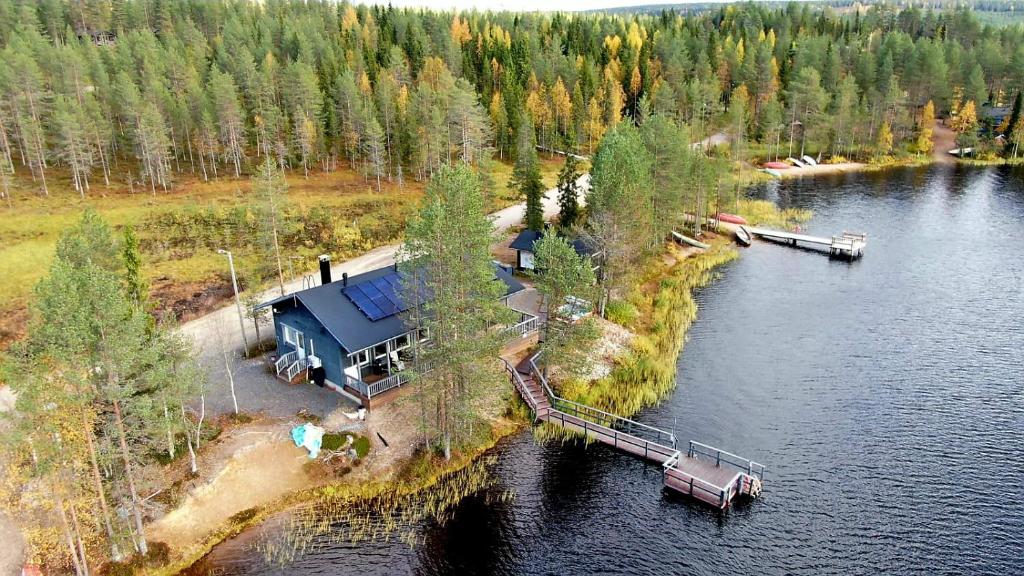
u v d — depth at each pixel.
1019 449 34.44
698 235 71.12
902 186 95.31
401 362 38.56
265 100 94.69
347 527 29.36
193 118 90.44
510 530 29.45
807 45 136.38
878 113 111.88
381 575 26.81
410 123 91.62
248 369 40.91
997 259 63.81
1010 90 124.75
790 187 96.12
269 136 89.25
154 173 83.62
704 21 193.00
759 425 37.16
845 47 141.12
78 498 23.98
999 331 48.09
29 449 23.11
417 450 33.66
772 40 155.75
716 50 135.50
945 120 129.00
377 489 31.52
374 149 86.50
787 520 29.72
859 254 66.50
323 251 65.12
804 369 43.50
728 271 62.72
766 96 122.75
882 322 50.34
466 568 27.27
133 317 25.19
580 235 52.12
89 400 23.62
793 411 38.53
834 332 48.91
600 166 53.41
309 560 27.50
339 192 83.75
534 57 131.12
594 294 41.91
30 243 62.16
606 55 139.50
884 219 79.00
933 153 114.75
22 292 52.19
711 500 30.69
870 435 35.97
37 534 23.83
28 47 95.00
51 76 92.62
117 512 27.75
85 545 26.30
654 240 62.38
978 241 69.69
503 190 88.75
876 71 125.19
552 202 83.31
